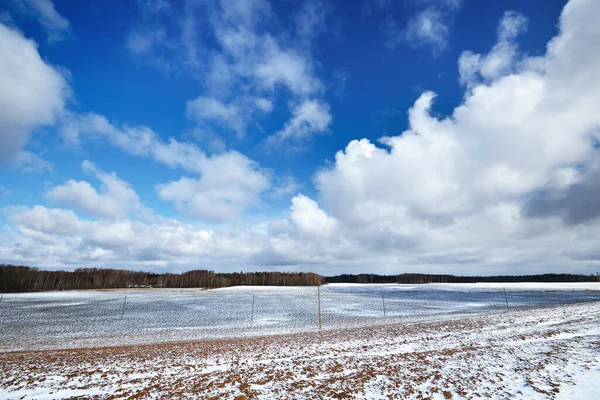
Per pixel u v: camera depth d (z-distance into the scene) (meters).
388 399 9.96
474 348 17.08
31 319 47.62
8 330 38.44
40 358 18.94
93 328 39.94
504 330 23.89
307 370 14.05
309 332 31.70
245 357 17.95
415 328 28.61
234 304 71.25
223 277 193.12
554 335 19.48
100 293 105.69
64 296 90.69
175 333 35.44
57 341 30.95
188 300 81.56
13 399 11.22
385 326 32.47
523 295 95.31
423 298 87.69
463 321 32.50
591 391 9.42
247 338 28.39
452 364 13.58
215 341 26.48
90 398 11.09
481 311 53.50
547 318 30.42
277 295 102.12
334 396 10.40
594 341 16.50
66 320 46.81
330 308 62.59
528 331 22.27
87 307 63.56
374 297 92.94
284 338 26.38
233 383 12.34
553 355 13.80
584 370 11.34
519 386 10.27
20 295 92.50
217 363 16.47
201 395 11.00
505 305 64.50
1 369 15.81
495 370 12.20
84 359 18.30
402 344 20.22
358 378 12.26
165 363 16.72
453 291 125.19
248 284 196.62
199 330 37.62
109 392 11.76
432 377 11.82
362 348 19.42
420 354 16.33
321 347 20.44
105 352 21.14
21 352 23.39
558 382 10.33
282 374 13.45
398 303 72.56
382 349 18.77
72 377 13.95
